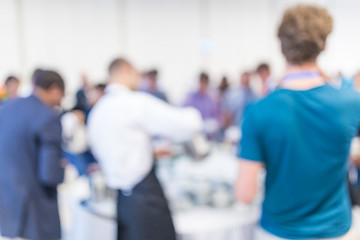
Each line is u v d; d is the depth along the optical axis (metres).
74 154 1.99
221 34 5.91
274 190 0.90
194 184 1.66
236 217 1.49
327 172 0.86
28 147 1.40
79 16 5.05
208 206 1.60
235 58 6.01
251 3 5.93
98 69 5.22
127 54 5.43
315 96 0.84
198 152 1.80
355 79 1.48
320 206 0.89
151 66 5.60
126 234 1.38
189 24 5.74
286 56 0.89
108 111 1.36
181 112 1.42
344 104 0.85
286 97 0.85
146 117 1.35
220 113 4.04
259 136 0.86
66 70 5.02
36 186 1.42
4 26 4.57
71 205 1.85
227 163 1.96
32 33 4.75
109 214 1.57
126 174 1.34
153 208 1.34
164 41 5.64
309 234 0.88
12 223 1.41
